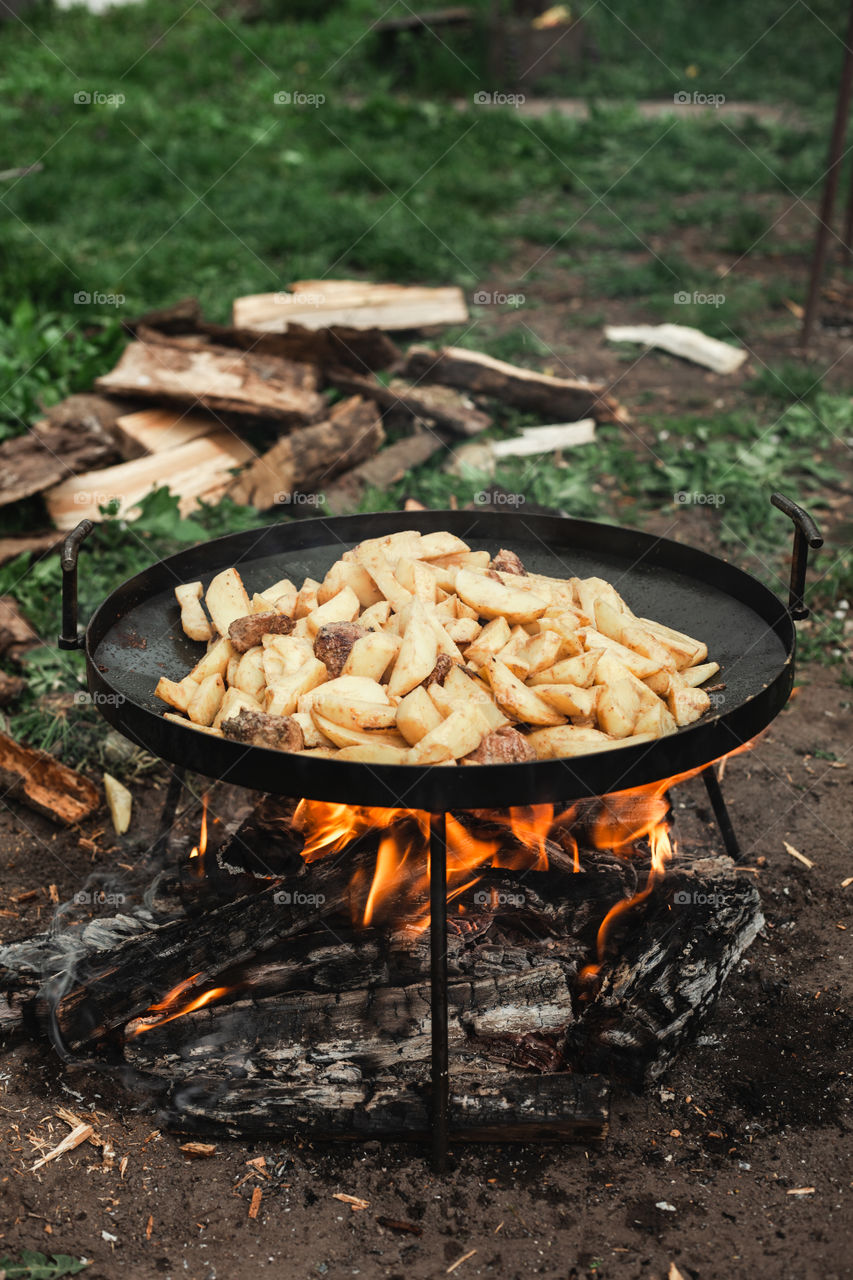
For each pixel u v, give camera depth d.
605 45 6.11
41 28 6.70
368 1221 1.24
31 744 1.66
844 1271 1.21
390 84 5.64
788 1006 1.40
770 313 3.12
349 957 1.33
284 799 1.40
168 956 1.34
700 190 4.25
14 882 1.52
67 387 2.40
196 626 1.36
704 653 1.31
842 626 1.89
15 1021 1.36
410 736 1.21
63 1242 1.23
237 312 2.73
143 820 1.59
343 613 1.35
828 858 1.55
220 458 2.15
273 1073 1.30
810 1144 1.29
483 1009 1.31
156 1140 1.30
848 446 2.39
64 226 3.64
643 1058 1.32
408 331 2.84
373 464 2.13
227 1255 1.22
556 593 1.37
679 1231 1.24
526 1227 1.24
